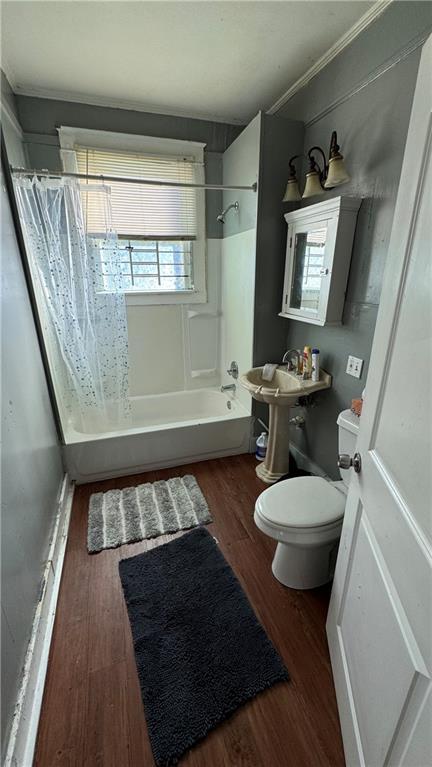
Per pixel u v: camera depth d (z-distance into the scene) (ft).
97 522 6.57
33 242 6.61
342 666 3.63
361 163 5.49
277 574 5.36
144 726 3.66
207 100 7.68
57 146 7.75
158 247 9.21
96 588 5.27
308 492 5.16
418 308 2.33
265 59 6.13
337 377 6.63
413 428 2.29
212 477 8.04
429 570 1.95
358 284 5.78
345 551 3.74
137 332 9.71
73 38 5.53
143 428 8.05
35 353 6.17
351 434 5.05
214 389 10.70
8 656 3.40
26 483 4.62
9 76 6.61
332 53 5.82
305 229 6.54
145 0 4.71
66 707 3.82
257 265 7.63
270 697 3.90
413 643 2.10
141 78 6.77
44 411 6.29
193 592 5.16
